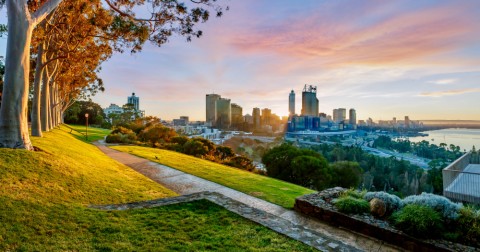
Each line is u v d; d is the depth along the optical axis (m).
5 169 7.55
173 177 13.95
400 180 58.53
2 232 4.86
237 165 27.28
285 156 26.08
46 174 8.23
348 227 7.40
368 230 6.96
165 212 6.95
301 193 12.43
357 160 74.25
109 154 20.81
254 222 6.70
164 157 21.12
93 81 34.56
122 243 5.08
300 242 5.73
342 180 26.36
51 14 15.73
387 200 7.71
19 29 9.20
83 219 5.90
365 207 7.75
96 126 74.31
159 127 39.00
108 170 12.41
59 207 6.32
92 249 4.78
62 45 18.97
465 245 5.89
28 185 7.16
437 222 6.38
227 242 5.47
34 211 5.83
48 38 18.25
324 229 7.39
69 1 15.73
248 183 13.51
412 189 54.00
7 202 5.91
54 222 5.57
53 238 4.98
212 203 7.95
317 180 23.52
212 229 6.11
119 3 14.95
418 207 6.78
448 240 6.10
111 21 14.42
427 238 6.17
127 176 12.30
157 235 5.57
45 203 6.38
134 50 15.30
